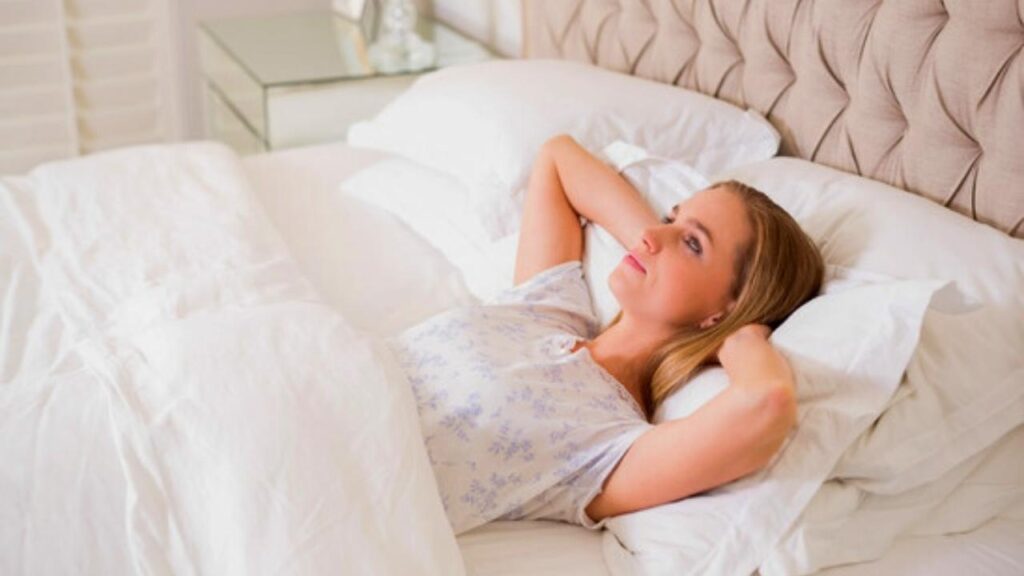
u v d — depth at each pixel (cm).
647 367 150
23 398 137
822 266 150
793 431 130
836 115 181
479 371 142
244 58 296
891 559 133
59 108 329
